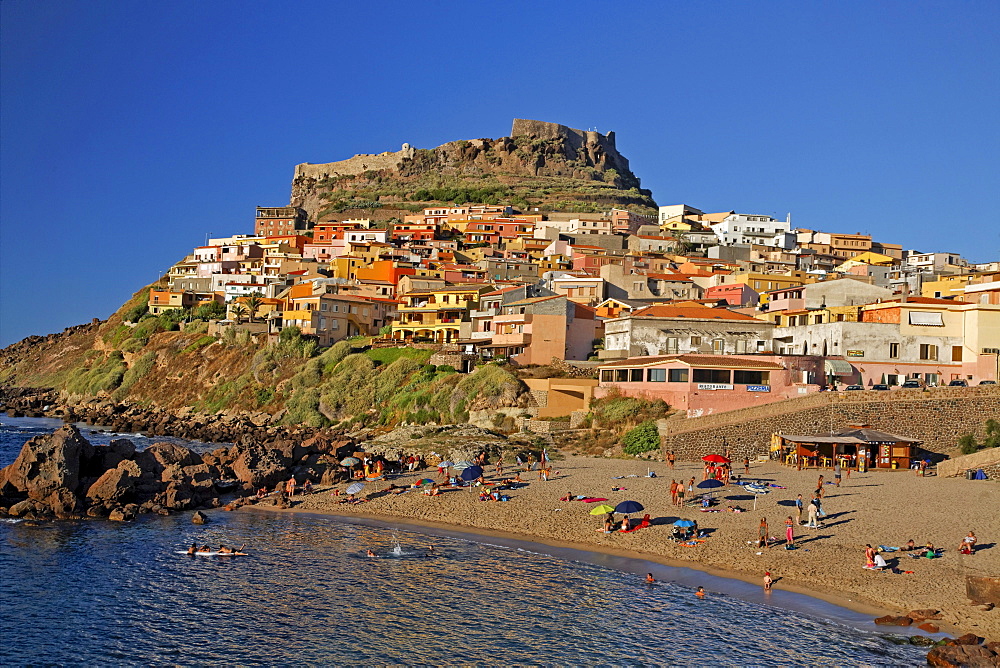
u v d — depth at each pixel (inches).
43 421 6466.5
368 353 5777.6
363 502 3061.0
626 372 4205.2
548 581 2169.0
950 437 3415.4
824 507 2640.3
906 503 2647.6
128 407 6894.7
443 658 1734.7
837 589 2026.3
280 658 1744.6
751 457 3467.0
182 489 3144.7
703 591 2058.3
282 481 3430.1
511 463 3582.7
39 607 2010.3
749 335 4756.4
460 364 5118.1
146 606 2022.6
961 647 1630.2
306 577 2223.2
